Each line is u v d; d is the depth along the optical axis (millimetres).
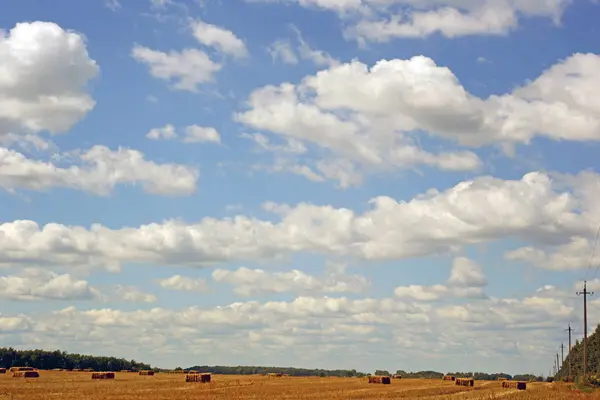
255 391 84812
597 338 185500
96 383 98250
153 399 66500
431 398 77188
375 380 119250
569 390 102062
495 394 87125
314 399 73000
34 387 83562
